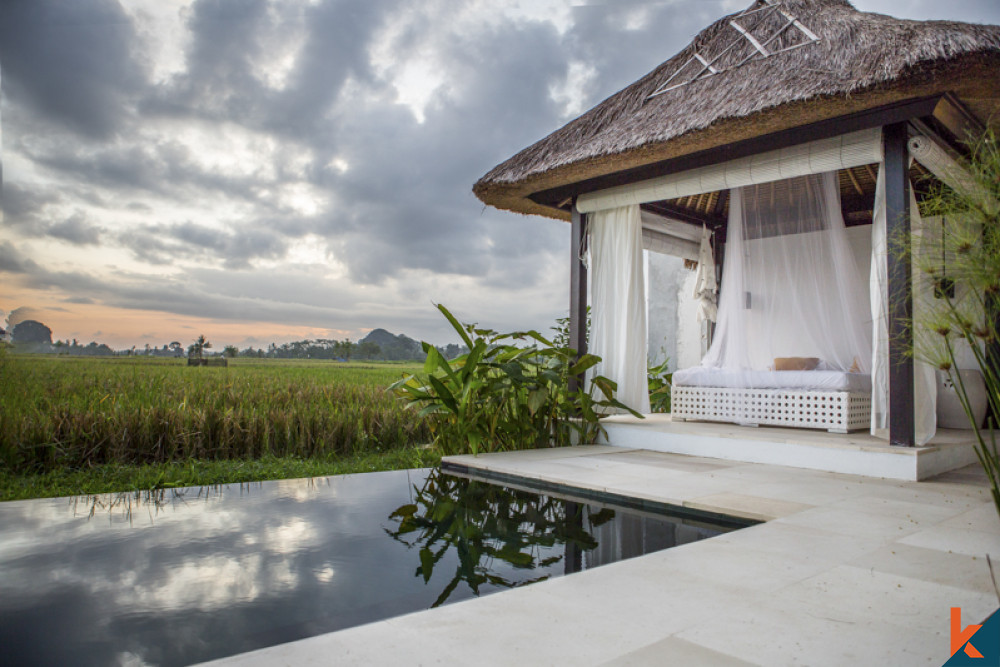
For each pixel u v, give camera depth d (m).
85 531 2.67
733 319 5.73
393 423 6.02
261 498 3.48
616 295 5.81
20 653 1.45
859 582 1.89
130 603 1.79
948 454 4.14
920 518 2.75
